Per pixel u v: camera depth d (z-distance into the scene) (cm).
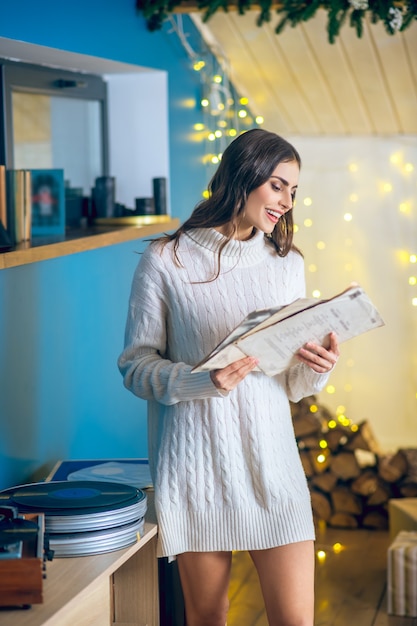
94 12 312
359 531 456
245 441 224
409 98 453
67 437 305
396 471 454
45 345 287
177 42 396
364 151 514
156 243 231
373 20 338
